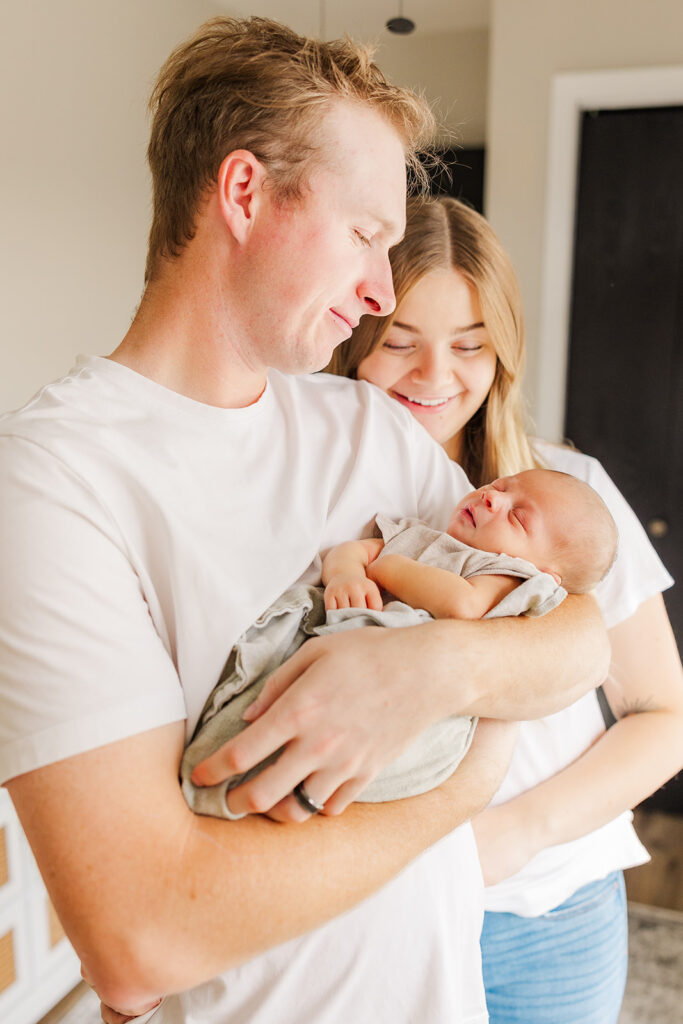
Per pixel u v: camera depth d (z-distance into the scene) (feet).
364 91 2.84
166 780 2.46
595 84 9.45
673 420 10.85
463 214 4.59
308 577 3.37
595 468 4.95
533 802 4.06
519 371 4.94
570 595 3.59
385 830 2.67
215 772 2.46
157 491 2.80
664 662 4.56
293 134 2.74
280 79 2.73
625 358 10.87
